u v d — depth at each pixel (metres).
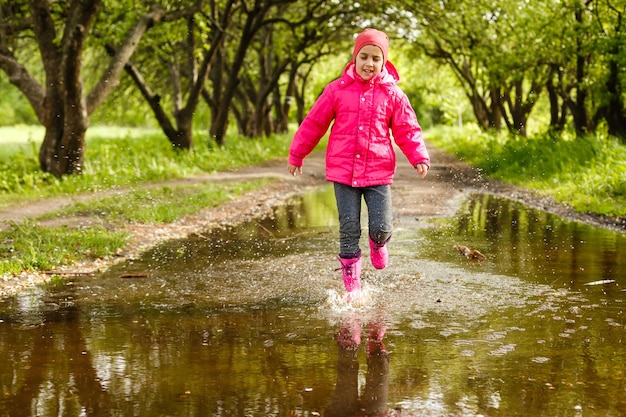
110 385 2.90
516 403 2.66
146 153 20.52
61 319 4.11
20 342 3.60
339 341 3.54
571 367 3.08
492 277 5.10
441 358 3.23
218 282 5.14
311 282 5.04
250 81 34.62
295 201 12.12
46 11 14.40
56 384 2.92
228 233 8.04
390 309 4.20
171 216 9.27
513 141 20.67
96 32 17.95
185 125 21.56
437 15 21.56
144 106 31.09
